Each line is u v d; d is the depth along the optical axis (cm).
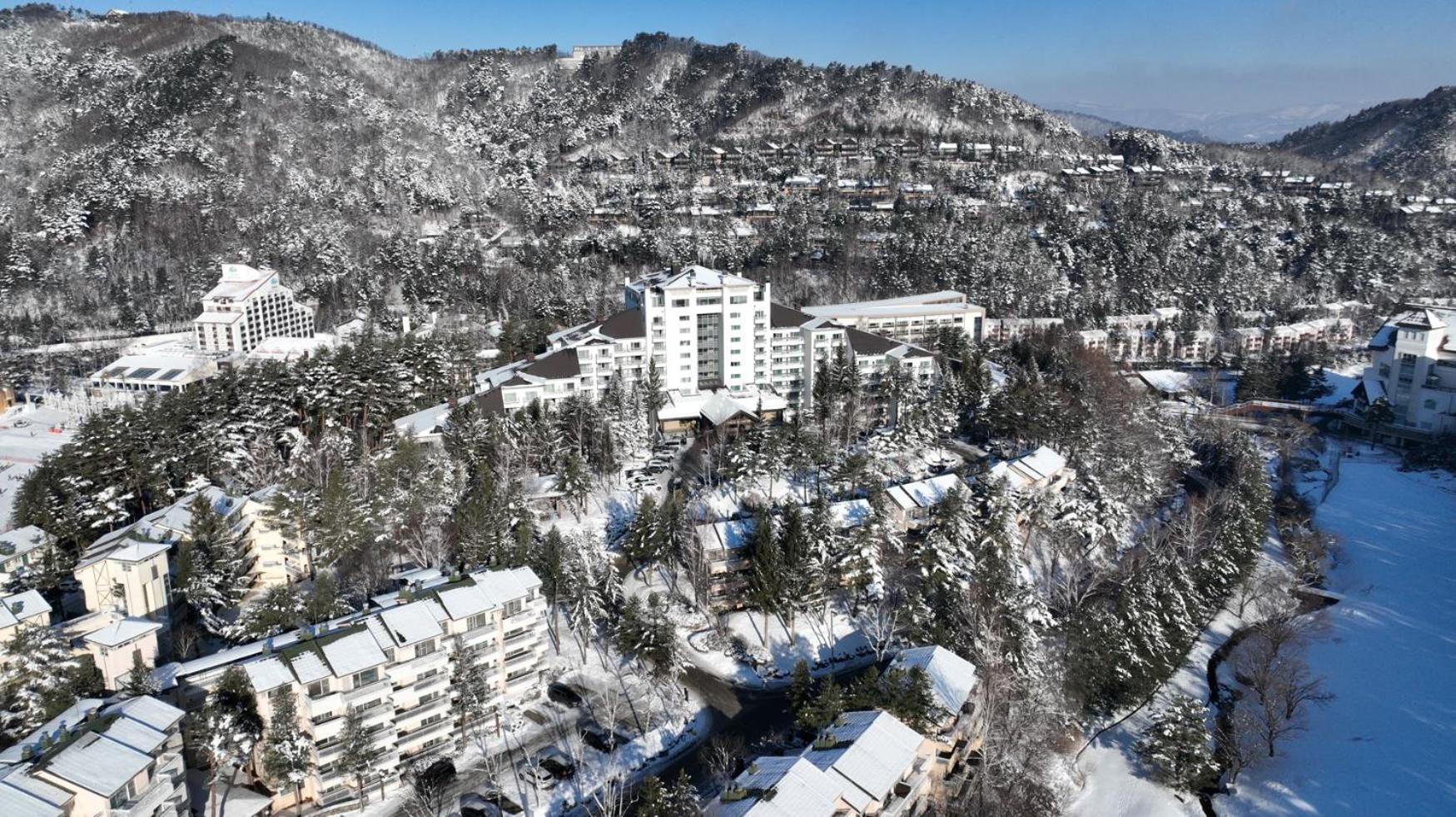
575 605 8819
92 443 10125
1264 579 11100
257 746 6412
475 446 11831
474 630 7519
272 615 7750
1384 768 8056
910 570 10031
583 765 7294
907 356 15588
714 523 10238
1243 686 9250
